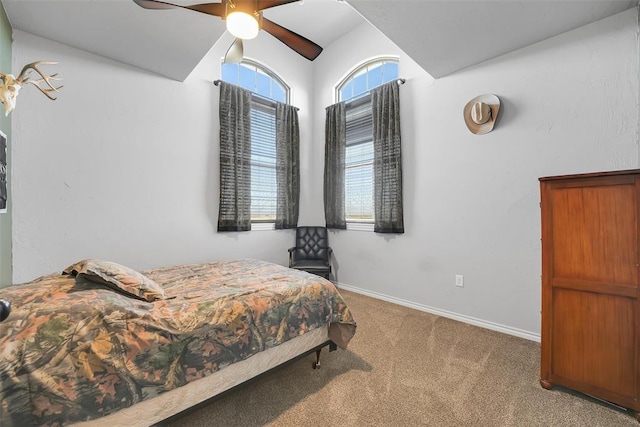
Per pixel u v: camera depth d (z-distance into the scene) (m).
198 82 3.19
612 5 1.85
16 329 0.97
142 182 2.80
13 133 2.16
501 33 2.16
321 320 1.79
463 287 2.73
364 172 3.68
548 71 2.22
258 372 1.54
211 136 3.29
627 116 1.91
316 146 4.33
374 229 3.44
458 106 2.75
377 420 1.42
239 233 3.53
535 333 2.30
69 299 1.15
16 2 1.88
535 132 2.29
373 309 3.06
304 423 1.40
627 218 1.43
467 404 1.54
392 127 3.24
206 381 1.32
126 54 2.54
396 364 1.94
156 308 1.31
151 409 1.16
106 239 2.60
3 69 1.97
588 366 1.54
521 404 1.54
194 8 1.71
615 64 1.95
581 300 1.57
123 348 1.09
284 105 3.95
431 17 1.99
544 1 1.81
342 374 1.82
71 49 2.41
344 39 3.96
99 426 1.03
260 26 1.94
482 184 2.60
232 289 1.65
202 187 3.22
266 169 3.84
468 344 2.23
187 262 3.11
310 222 4.33
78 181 2.46
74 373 0.99
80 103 2.46
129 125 2.72
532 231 2.31
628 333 1.43
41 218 2.29
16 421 0.89
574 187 1.59
